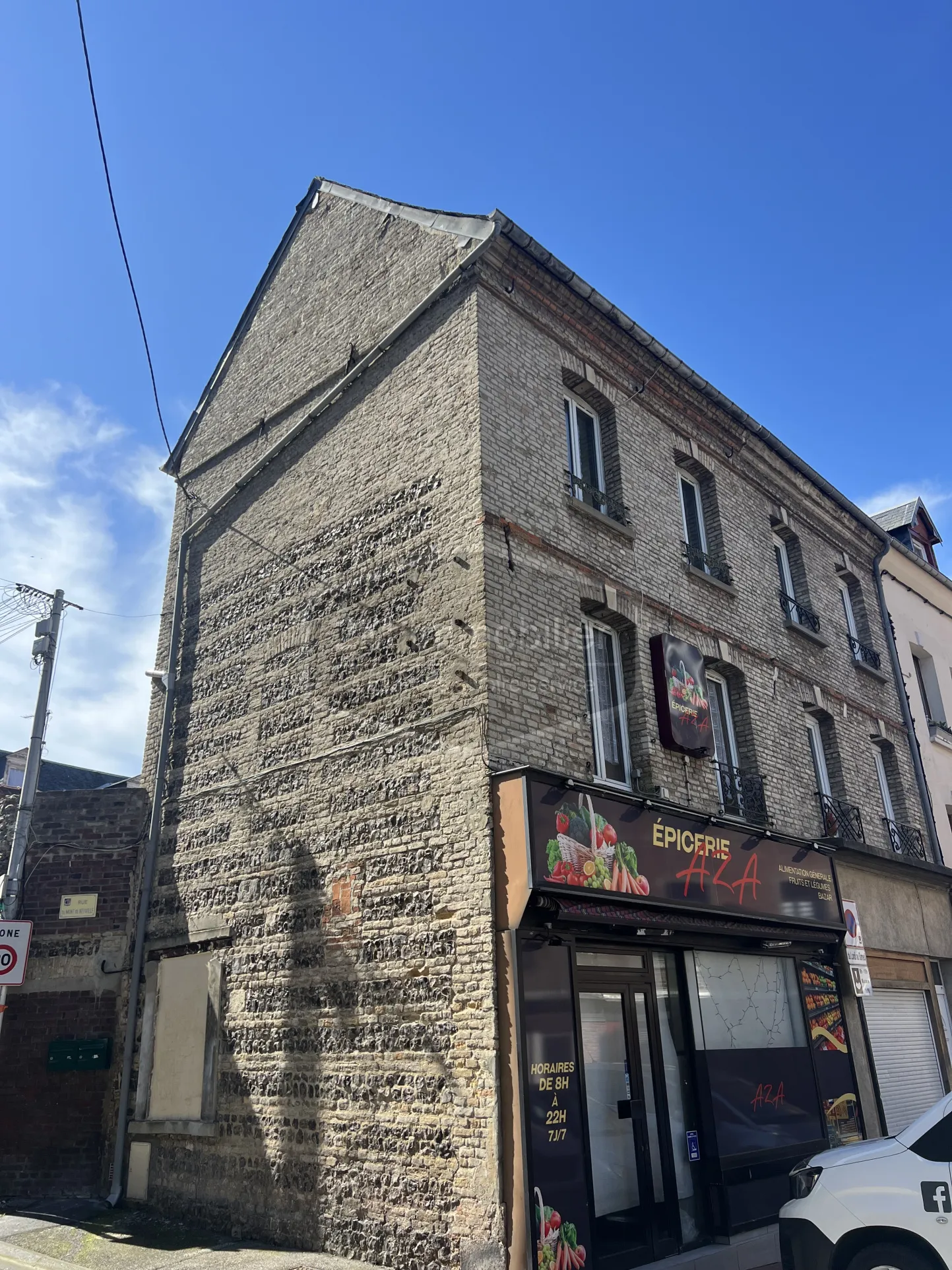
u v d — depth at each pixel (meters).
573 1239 6.56
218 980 9.74
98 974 11.09
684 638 10.98
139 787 12.00
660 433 12.02
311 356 12.09
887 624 16.44
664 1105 8.38
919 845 14.63
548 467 9.73
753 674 12.11
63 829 11.77
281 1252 7.80
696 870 8.98
